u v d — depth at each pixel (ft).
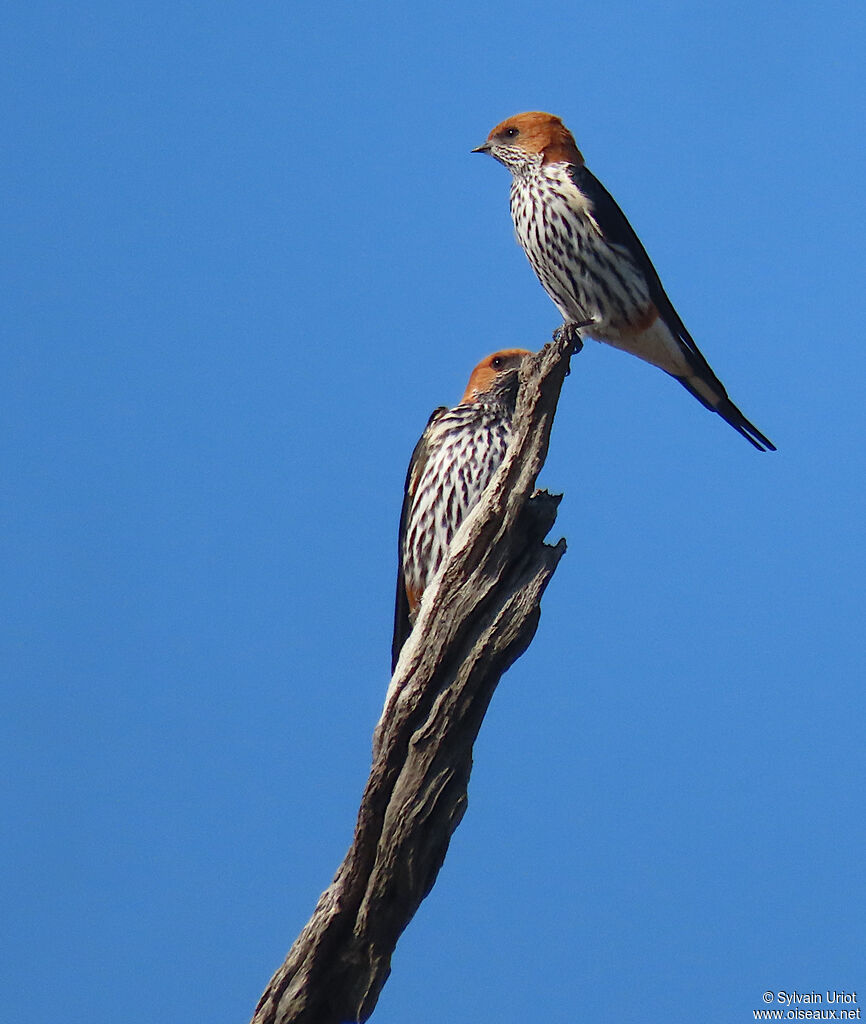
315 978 35.99
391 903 35.86
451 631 35.58
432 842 35.58
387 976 36.58
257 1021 35.96
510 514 35.91
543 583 36.04
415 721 35.73
